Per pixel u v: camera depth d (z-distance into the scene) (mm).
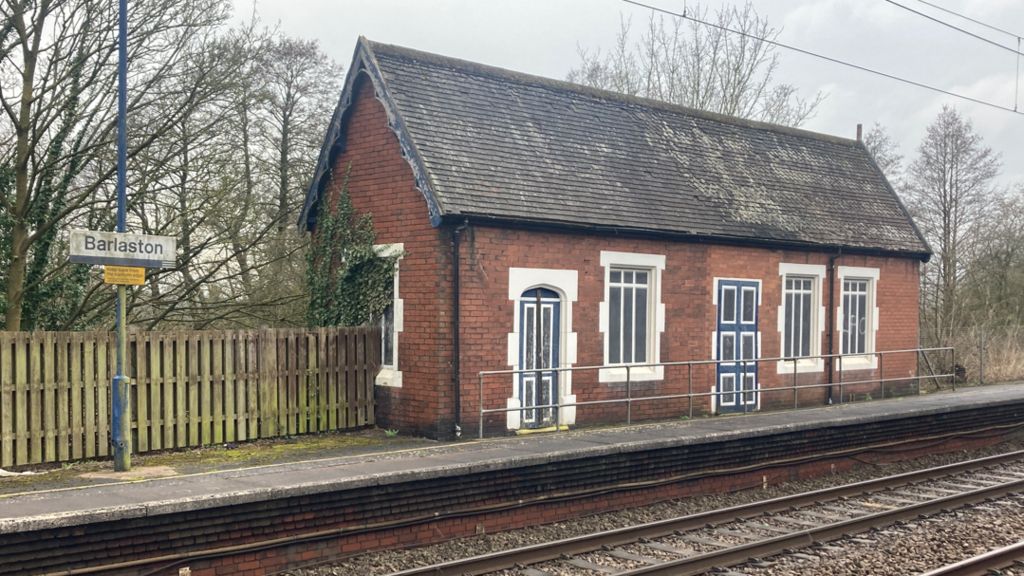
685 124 19031
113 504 8250
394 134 14383
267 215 21891
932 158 33156
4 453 10812
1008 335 27234
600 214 14992
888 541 10133
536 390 14422
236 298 19016
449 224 13375
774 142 20688
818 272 18859
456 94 15258
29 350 11109
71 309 15312
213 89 16203
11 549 7508
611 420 15250
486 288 13727
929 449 16094
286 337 13633
